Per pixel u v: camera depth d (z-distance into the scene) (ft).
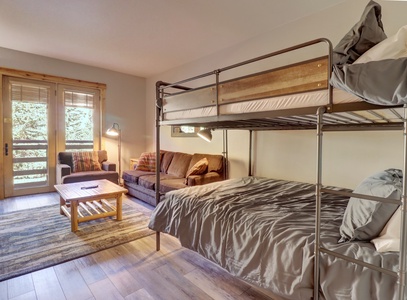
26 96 13.29
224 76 12.14
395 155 7.18
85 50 12.57
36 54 13.26
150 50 12.49
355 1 7.77
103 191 9.61
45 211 10.78
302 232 4.44
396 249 3.44
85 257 7.03
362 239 3.92
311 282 3.83
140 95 18.16
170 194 7.30
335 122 6.88
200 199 6.60
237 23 9.53
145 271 6.37
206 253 5.69
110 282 5.87
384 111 4.48
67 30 10.19
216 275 6.23
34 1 8.00
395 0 6.98
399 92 2.88
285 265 4.18
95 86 15.60
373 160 7.62
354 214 4.23
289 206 6.05
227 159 12.23
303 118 5.93
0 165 12.63
